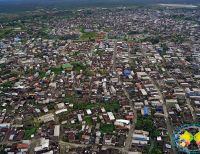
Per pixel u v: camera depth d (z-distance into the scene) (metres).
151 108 187.62
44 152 143.25
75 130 162.12
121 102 195.50
